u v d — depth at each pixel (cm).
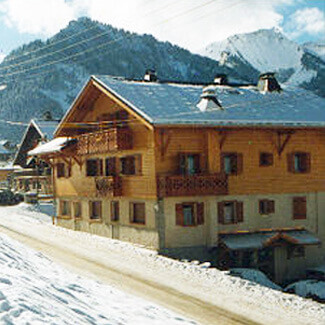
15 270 934
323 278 2444
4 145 9488
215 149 2388
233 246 2258
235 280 1689
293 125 2475
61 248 2242
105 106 2828
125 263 1938
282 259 2522
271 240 2364
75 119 3086
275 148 2570
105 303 974
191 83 3125
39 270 1118
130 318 894
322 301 2045
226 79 3328
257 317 1289
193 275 1752
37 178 4900
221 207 2411
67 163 3225
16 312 614
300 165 2673
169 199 2302
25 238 2505
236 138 2477
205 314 1304
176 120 2231
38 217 3806
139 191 2447
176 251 2289
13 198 4853
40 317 630
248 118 2441
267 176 2541
